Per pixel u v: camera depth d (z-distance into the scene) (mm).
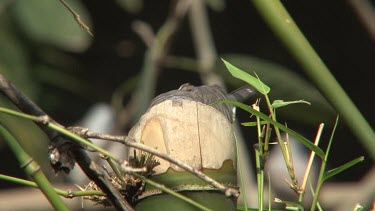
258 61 5078
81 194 3686
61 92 7637
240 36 8766
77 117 7867
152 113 3719
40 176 3631
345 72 8984
